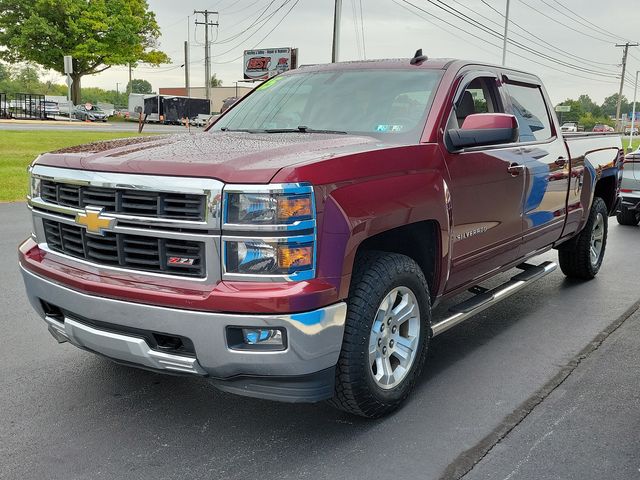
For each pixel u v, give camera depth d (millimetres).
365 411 3443
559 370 4344
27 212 10289
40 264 3498
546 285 6621
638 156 10359
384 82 4418
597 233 6844
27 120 39406
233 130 4555
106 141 3986
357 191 3156
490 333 5105
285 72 5211
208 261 2920
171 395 3877
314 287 2936
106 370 4227
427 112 4016
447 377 4203
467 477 3012
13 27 51469
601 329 5223
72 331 3375
